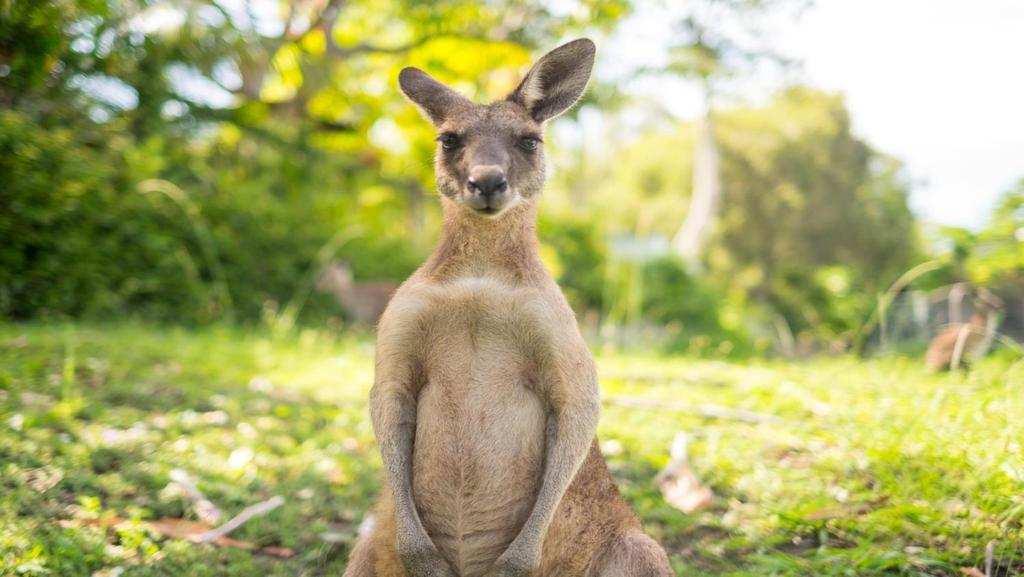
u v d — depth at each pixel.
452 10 16.25
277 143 16.20
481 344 3.65
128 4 11.42
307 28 16.30
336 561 4.51
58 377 6.59
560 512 3.78
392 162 19.50
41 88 10.62
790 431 5.77
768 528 4.55
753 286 31.38
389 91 18.02
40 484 4.60
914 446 4.82
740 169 33.12
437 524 3.70
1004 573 3.86
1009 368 5.96
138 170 11.80
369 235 16.59
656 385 7.98
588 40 4.14
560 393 3.61
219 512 4.74
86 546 4.11
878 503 4.53
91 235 10.88
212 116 14.98
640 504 5.03
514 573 3.48
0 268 9.91
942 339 7.24
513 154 3.88
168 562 4.16
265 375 8.00
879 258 32.12
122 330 9.51
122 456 5.18
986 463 4.36
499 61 17.27
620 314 16.89
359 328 13.61
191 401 6.53
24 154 10.09
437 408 3.67
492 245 3.78
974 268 8.52
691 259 27.64
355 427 6.44
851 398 6.16
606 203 34.81
